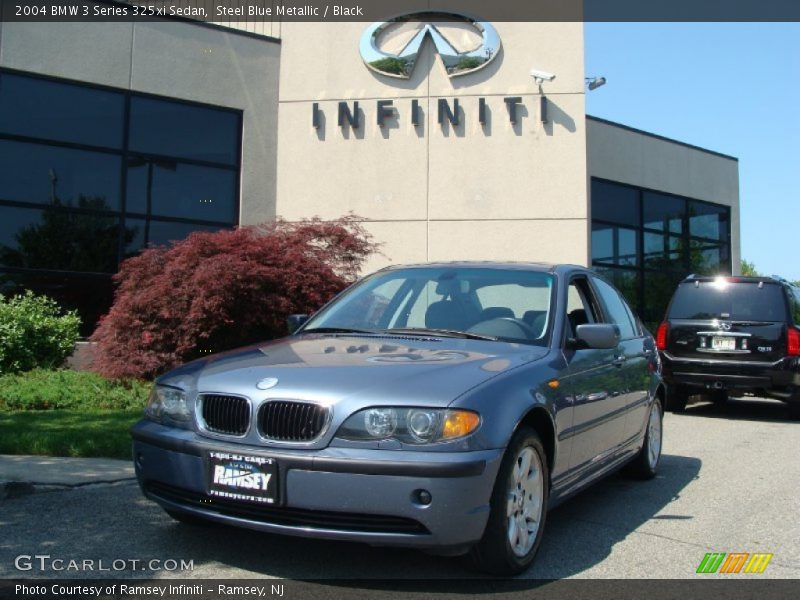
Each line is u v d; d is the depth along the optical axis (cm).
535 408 405
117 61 1345
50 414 813
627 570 418
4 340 1023
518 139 1428
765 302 1046
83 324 1302
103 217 1331
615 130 1784
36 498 527
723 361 1041
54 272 1285
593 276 601
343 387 375
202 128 1431
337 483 356
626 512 546
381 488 352
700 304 1080
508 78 1439
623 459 582
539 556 437
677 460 753
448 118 1437
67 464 607
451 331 490
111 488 554
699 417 1092
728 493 609
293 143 1471
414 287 541
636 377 598
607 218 1769
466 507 354
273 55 1495
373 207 1441
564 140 1420
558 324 488
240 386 392
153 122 1386
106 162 1340
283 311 978
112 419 783
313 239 1102
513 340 473
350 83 1463
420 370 393
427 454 354
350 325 524
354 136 1454
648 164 1862
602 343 469
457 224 1428
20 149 1269
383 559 417
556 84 1429
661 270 1900
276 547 434
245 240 1024
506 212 1423
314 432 368
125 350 970
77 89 1320
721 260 2088
